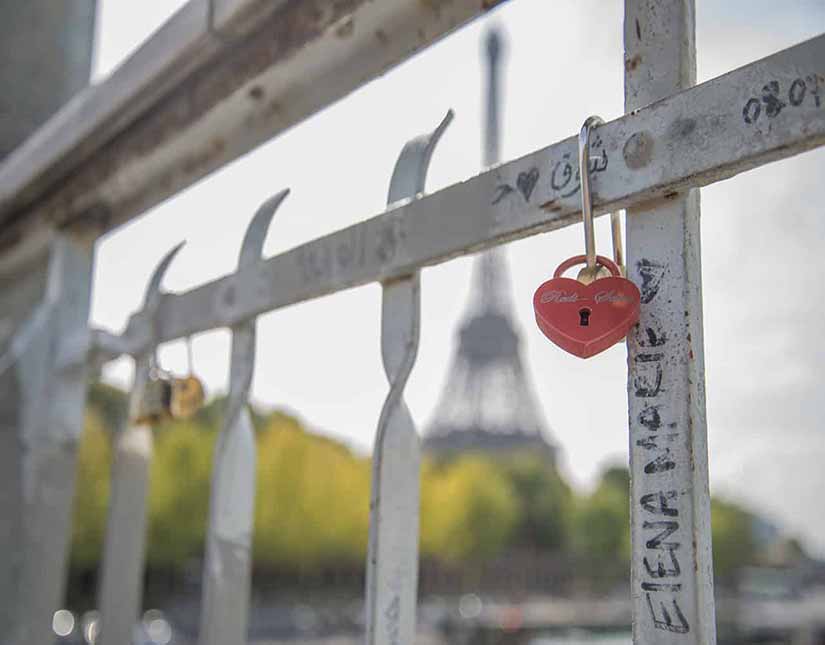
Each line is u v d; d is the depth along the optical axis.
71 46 3.57
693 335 1.23
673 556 1.20
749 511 118.12
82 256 3.00
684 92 1.21
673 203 1.26
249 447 2.11
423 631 63.88
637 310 1.27
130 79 2.37
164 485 47.66
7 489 2.82
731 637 67.31
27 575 2.81
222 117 2.24
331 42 1.86
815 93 1.07
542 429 101.38
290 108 2.10
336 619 61.66
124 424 2.64
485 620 65.94
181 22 2.13
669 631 1.19
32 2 3.49
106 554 2.57
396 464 1.68
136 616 2.60
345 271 1.81
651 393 1.25
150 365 2.55
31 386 2.86
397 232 1.69
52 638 2.84
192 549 49.22
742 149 1.14
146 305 2.58
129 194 2.78
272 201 2.14
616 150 1.29
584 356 1.29
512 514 88.38
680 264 1.25
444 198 1.59
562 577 95.50
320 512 57.81
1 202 3.21
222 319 2.19
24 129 3.46
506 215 1.47
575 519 100.44
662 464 1.23
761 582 130.88
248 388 2.12
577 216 1.37
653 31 1.33
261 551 56.56
